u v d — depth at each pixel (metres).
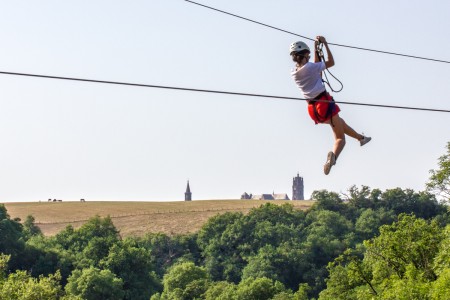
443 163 70.69
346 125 16.89
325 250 197.12
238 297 144.00
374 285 70.38
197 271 161.12
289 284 188.62
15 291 73.75
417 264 67.25
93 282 155.25
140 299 170.12
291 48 16.73
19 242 181.50
